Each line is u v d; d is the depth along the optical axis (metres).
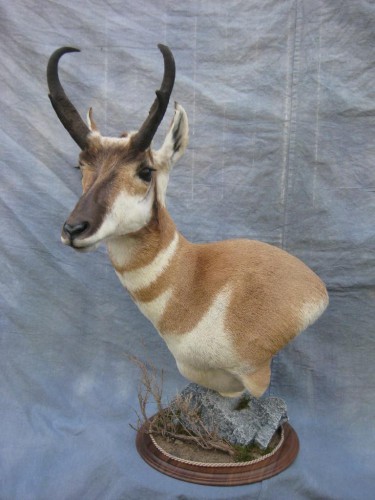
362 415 2.20
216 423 1.72
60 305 2.32
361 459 2.01
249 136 2.15
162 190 1.47
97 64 2.16
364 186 2.09
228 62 2.11
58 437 2.10
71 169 2.22
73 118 1.35
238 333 1.50
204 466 1.65
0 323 2.30
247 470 1.65
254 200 2.19
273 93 2.10
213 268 1.55
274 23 2.06
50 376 2.34
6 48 2.14
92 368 2.36
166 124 2.17
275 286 1.52
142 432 1.92
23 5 2.12
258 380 1.57
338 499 1.74
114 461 1.89
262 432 1.73
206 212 2.22
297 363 2.26
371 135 2.06
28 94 2.17
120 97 2.17
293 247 2.18
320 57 2.05
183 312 1.52
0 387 2.30
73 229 1.18
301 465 1.80
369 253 2.11
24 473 1.89
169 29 2.12
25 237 2.25
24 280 2.28
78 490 1.81
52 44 2.14
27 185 2.22
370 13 1.98
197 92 2.14
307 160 2.12
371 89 2.03
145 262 1.46
